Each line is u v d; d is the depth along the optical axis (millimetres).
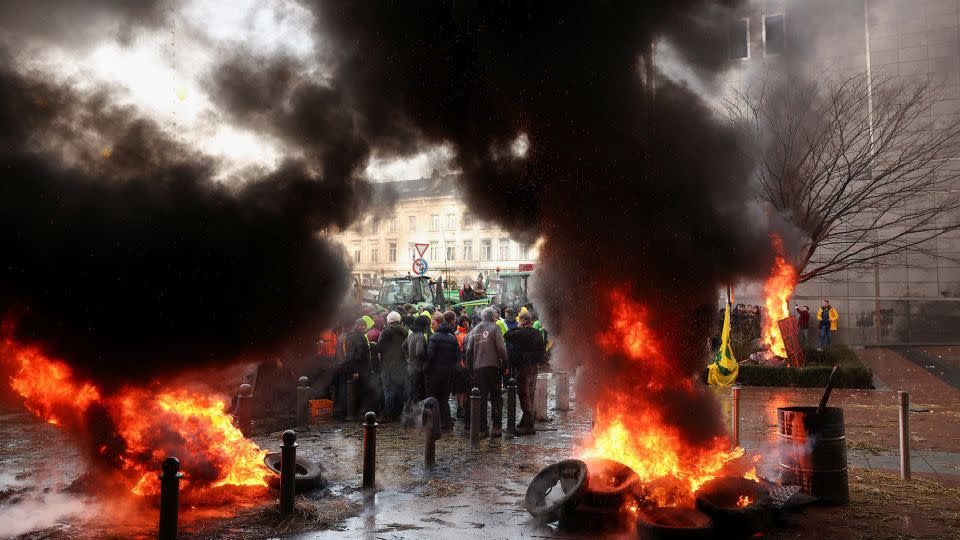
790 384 15219
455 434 9648
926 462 7613
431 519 5676
